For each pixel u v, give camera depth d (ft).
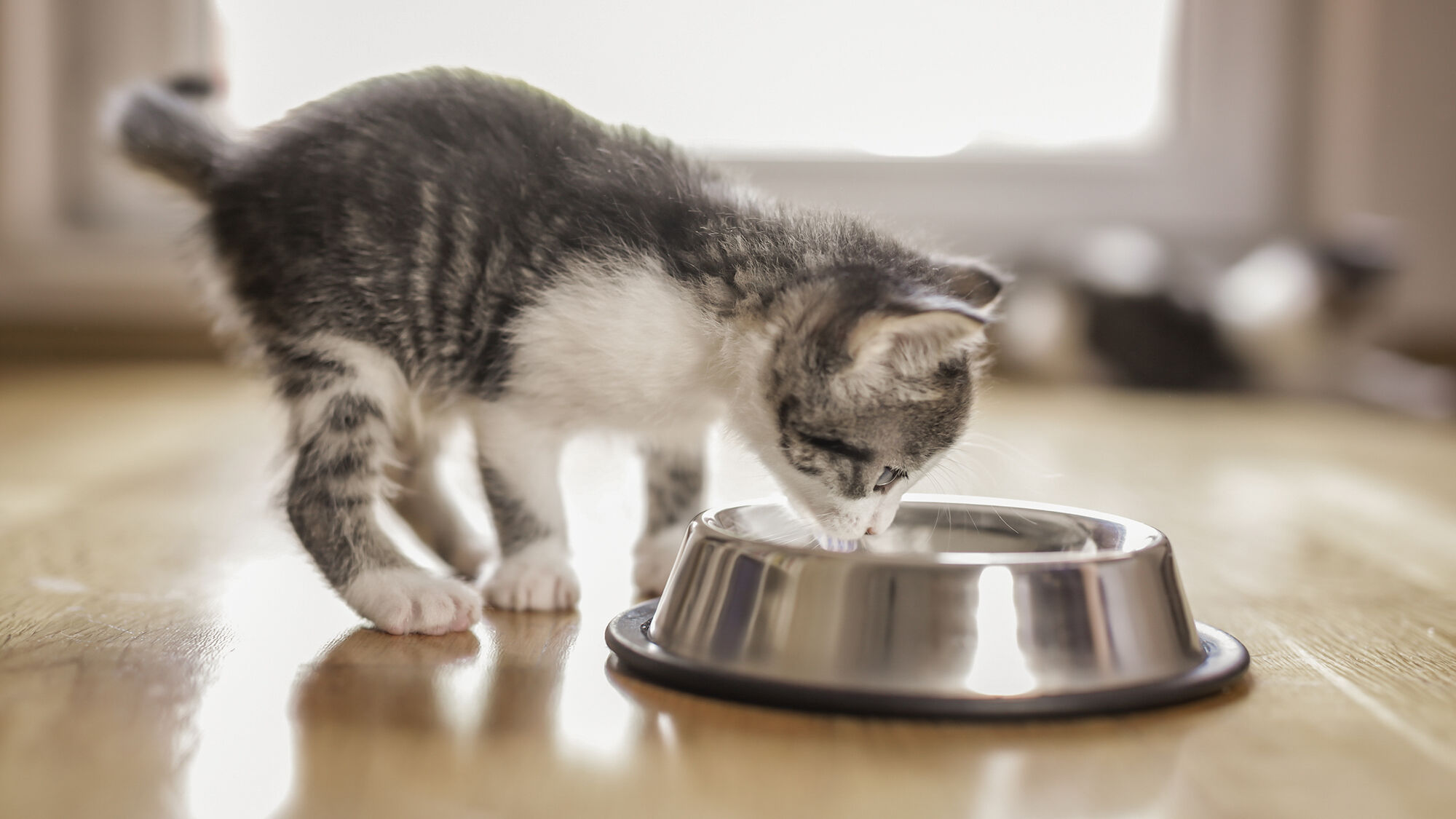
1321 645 2.40
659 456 2.69
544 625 2.46
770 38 5.63
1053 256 5.85
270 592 2.58
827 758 2.05
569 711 2.15
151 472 3.47
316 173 2.50
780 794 1.99
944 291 2.55
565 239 2.51
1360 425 4.87
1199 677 2.18
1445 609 2.57
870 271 2.52
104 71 5.74
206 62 5.56
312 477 2.50
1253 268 5.68
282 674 2.25
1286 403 5.60
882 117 5.73
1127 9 5.66
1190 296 5.67
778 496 2.63
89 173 5.84
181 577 2.64
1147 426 4.76
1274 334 5.53
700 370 2.54
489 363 2.53
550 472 2.59
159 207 5.86
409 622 2.41
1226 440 4.38
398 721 2.13
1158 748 2.08
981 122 5.78
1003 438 4.32
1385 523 3.14
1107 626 2.15
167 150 2.61
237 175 2.56
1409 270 5.67
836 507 2.57
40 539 2.86
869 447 2.55
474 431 2.59
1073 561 2.16
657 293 2.51
